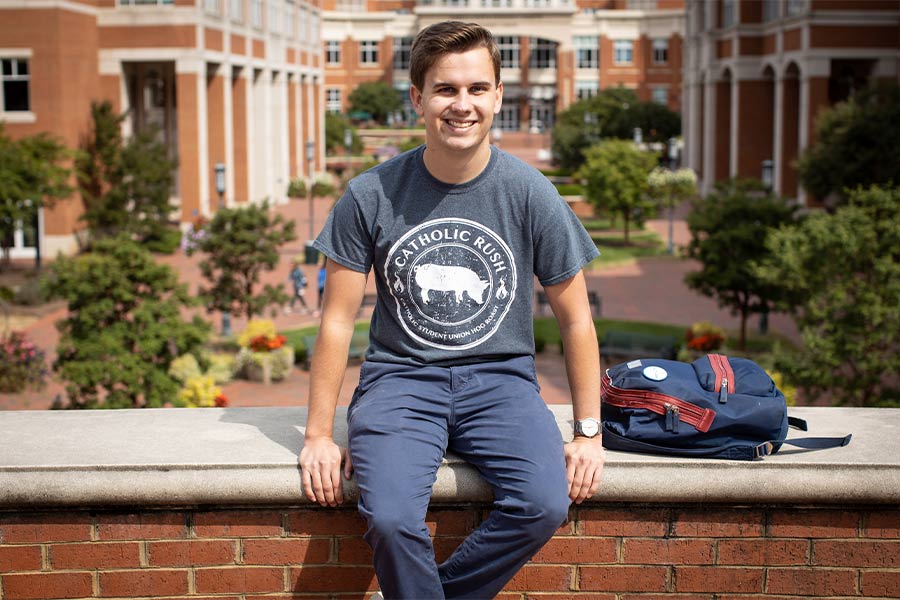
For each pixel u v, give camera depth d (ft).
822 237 43.45
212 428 11.59
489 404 10.10
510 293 10.23
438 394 10.16
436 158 9.91
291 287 98.78
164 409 12.40
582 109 218.59
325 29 302.25
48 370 58.03
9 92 111.45
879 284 43.57
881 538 10.71
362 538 10.56
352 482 10.14
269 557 10.57
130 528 10.48
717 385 10.57
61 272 45.57
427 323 10.19
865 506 10.67
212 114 138.10
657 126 215.10
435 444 9.91
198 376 58.39
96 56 122.01
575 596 10.78
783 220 69.10
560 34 286.46
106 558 10.50
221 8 134.82
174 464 10.27
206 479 10.26
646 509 10.68
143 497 10.27
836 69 138.10
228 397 61.11
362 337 68.49
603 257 118.32
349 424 10.20
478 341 10.24
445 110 9.60
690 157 196.13
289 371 65.87
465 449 10.12
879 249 43.32
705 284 72.08
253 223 70.28
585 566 10.71
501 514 9.71
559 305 10.35
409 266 10.10
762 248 68.44
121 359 44.96
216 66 136.46
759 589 10.76
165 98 152.25
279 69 168.66
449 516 10.55
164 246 116.47
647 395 10.56
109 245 46.34
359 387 10.64
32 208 89.30
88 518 10.46
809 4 124.88
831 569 10.74
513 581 10.75
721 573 10.73
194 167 127.24
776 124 140.77
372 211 10.12
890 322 42.68
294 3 181.57
